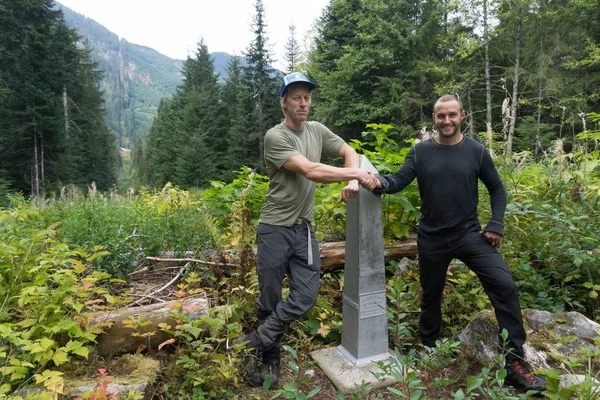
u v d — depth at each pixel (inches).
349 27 926.4
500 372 72.2
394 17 803.4
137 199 264.1
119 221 161.6
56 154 869.2
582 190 144.6
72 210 181.3
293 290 102.0
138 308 109.3
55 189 757.9
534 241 135.9
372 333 108.9
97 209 163.6
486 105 732.0
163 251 155.5
